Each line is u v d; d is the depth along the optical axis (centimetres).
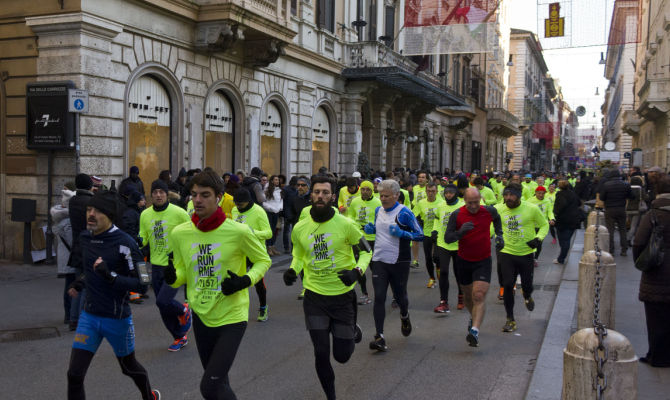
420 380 561
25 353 632
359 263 484
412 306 892
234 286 372
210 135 1647
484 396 521
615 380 316
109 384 542
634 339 674
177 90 1465
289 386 540
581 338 333
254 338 701
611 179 1364
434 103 3081
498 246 659
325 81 2259
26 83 1190
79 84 1149
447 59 3738
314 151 2262
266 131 1922
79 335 422
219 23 1480
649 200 1552
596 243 652
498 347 677
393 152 2900
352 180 1059
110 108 1235
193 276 398
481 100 4794
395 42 2877
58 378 558
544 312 862
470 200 653
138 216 928
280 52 1753
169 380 552
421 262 1353
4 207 1230
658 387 518
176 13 1409
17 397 509
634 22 1465
